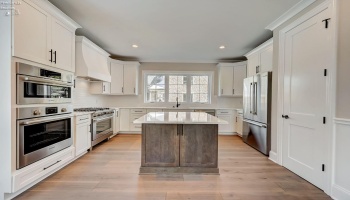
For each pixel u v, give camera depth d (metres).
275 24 3.41
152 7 2.86
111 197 2.21
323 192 2.37
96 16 3.17
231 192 2.36
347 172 2.07
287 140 3.15
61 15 2.81
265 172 3.00
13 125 2.07
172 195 2.27
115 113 5.63
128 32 3.92
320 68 2.46
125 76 6.11
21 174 2.15
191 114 3.66
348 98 2.09
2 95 2.03
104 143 4.82
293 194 2.32
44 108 2.52
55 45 2.75
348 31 2.09
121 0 2.66
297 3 2.72
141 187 2.46
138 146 4.52
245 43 4.60
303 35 2.79
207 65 6.56
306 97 2.72
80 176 2.78
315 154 2.54
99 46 4.91
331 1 2.29
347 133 2.08
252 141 4.49
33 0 2.29
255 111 4.32
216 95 6.57
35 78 2.35
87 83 5.10
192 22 3.41
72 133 3.26
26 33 2.20
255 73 4.77
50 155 2.69
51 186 2.45
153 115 3.43
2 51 2.03
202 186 2.51
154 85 6.68
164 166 2.92
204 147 2.93
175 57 6.14
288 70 3.13
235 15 3.12
